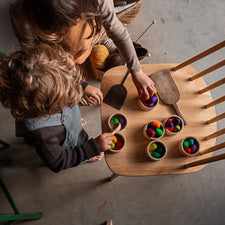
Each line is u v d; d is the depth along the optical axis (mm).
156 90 1018
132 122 978
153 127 944
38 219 1435
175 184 1570
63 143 988
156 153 923
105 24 840
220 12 1989
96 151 880
